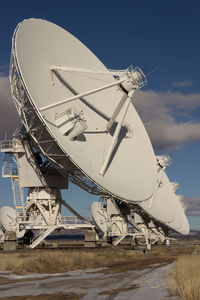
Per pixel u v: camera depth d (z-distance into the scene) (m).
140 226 66.44
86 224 50.03
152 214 55.34
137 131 47.94
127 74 36.34
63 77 40.56
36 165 47.50
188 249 71.19
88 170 37.03
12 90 35.03
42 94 35.66
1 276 21.48
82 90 42.75
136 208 54.97
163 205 63.12
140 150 46.84
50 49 39.22
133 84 36.41
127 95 37.28
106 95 46.19
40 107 34.12
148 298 13.25
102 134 42.28
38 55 36.88
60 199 49.09
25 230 51.22
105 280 19.80
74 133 36.62
